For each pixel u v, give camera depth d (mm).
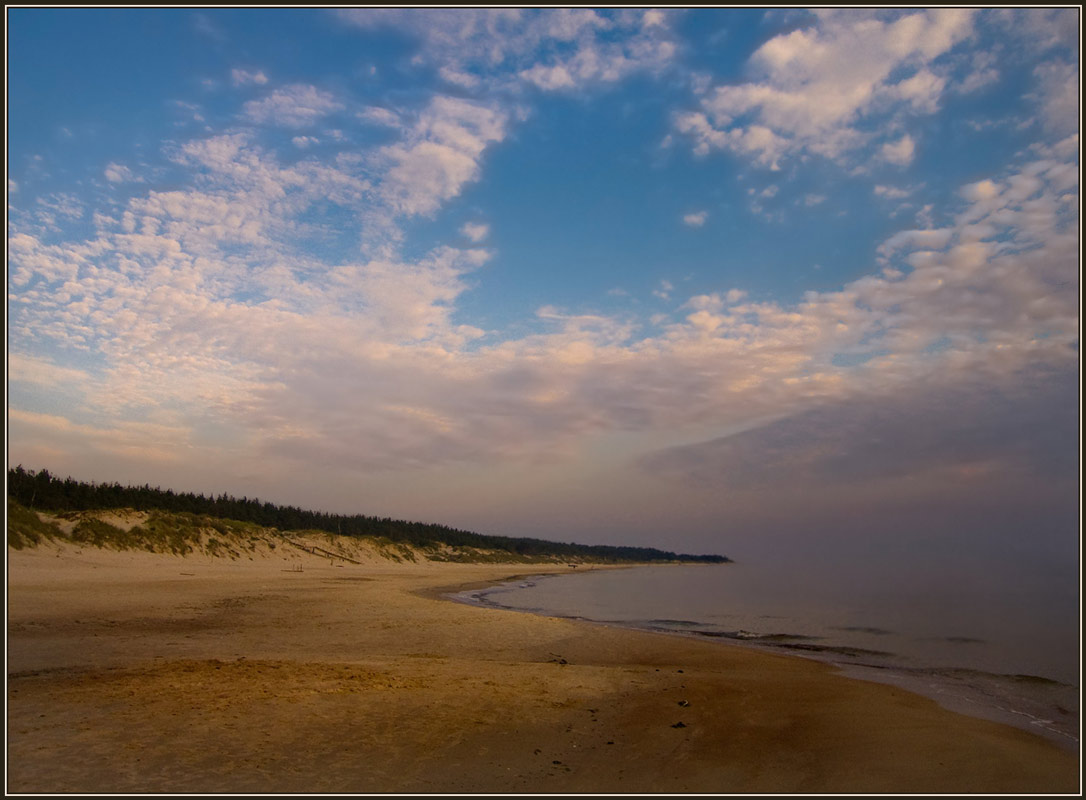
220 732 9664
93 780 7617
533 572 118625
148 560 56719
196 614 26797
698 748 10352
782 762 9766
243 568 63906
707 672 17781
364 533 117688
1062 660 20734
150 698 11422
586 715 11977
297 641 20766
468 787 8141
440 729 10469
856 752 10297
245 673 13930
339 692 12383
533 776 8719
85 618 23516
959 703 14359
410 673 14883
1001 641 25453
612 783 8609
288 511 108625
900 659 20828
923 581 77750
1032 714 13469
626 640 24281
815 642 25094
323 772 8344
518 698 12867
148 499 77000
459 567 116000
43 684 12523
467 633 24250
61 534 53188
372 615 28875
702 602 47438
